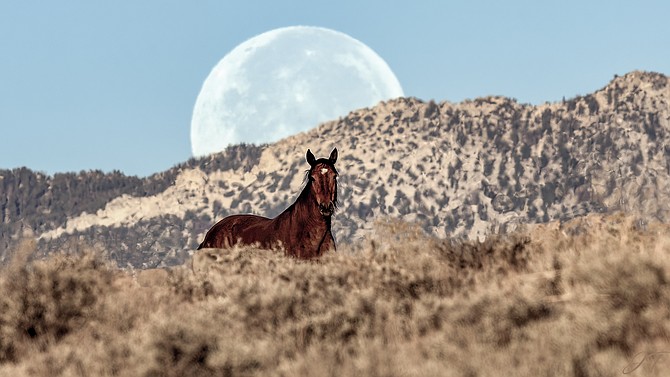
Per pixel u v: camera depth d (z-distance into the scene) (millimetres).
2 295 13227
